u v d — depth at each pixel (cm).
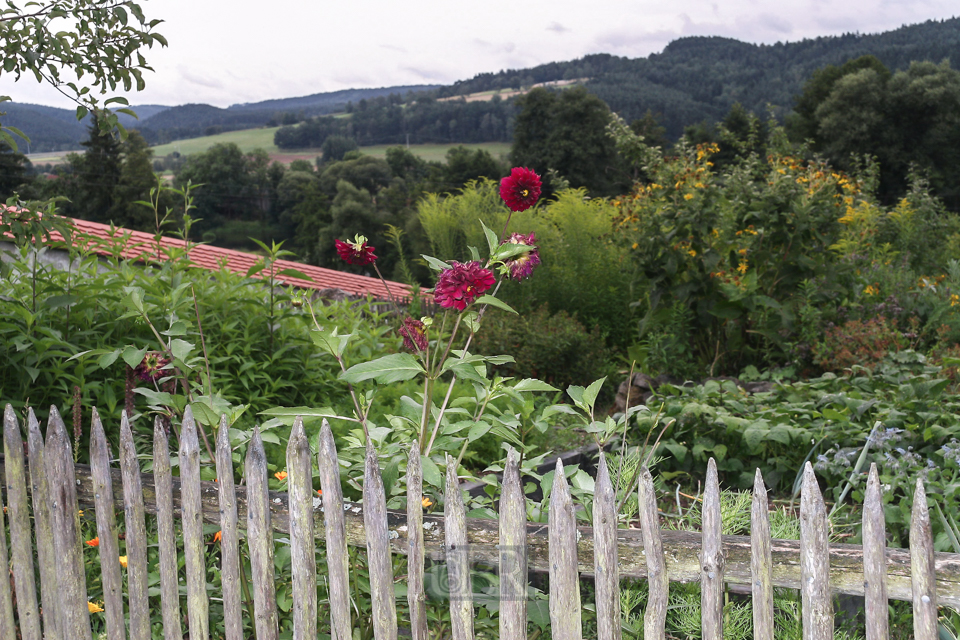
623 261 902
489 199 1213
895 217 1238
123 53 340
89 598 273
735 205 730
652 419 401
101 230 895
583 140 3622
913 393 438
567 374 721
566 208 1011
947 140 3256
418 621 189
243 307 488
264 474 198
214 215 6012
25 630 239
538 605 227
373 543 189
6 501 252
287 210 5834
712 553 171
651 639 176
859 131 3309
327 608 251
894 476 352
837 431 405
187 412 206
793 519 316
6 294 395
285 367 466
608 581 174
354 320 585
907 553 165
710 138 4559
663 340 706
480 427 238
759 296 669
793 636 241
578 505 255
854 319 734
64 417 371
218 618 266
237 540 206
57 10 323
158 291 427
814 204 716
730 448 434
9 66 333
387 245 3934
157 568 278
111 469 223
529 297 905
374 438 243
